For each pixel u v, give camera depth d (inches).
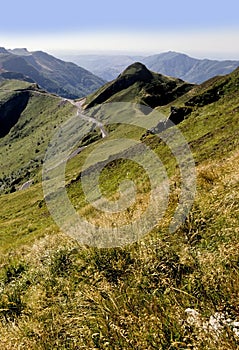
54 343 205.6
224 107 2967.5
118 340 180.5
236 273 192.7
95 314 210.2
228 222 275.0
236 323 159.3
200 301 188.5
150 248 261.0
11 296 306.7
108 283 233.8
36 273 350.9
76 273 281.1
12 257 544.1
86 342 192.9
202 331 156.8
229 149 1496.1
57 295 273.0
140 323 183.5
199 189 421.1
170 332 172.7
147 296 215.8
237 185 362.0
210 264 208.5
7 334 230.1
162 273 224.2
